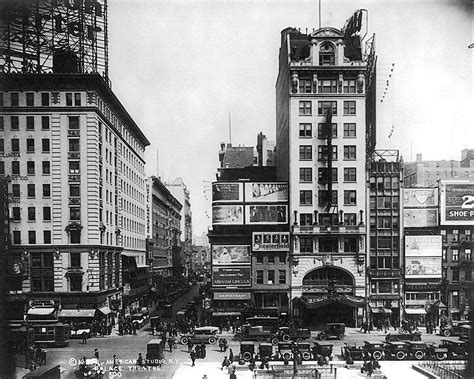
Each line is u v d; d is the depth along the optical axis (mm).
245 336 56281
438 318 68000
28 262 64312
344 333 61344
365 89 72375
